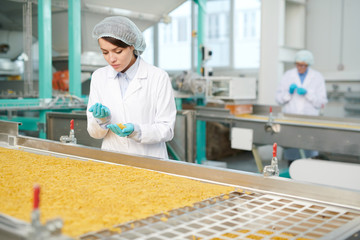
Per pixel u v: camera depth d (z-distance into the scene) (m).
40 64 3.29
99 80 1.96
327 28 5.61
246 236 0.82
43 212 0.91
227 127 5.62
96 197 1.05
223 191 1.13
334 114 5.48
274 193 1.12
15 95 4.03
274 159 1.19
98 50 3.75
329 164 1.57
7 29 4.02
